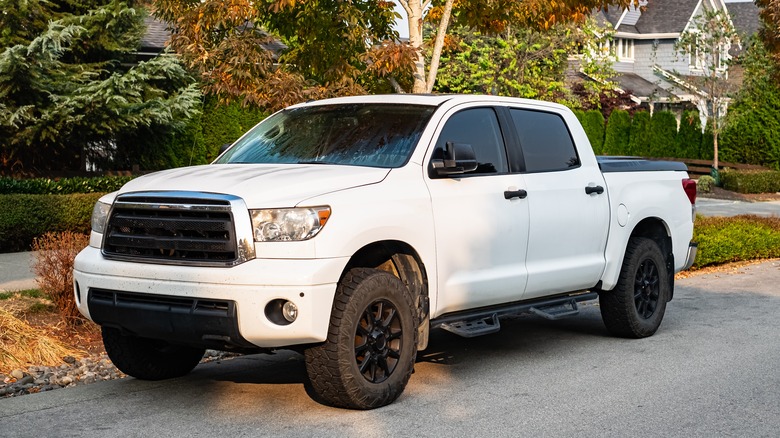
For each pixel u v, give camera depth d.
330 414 6.18
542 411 6.31
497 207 7.16
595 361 7.92
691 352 8.27
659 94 47.34
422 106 7.20
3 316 7.93
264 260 5.78
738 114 36.66
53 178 20.39
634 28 51.59
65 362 7.76
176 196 5.98
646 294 8.96
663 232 9.24
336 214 5.96
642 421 6.09
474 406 6.42
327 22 11.54
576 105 36.31
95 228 6.51
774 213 24.62
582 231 8.00
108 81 18.28
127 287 6.06
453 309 6.93
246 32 11.31
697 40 37.62
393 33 12.49
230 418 6.08
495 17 12.58
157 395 6.68
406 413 6.22
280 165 6.79
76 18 19.02
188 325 5.88
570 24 32.91
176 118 20.81
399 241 6.43
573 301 8.16
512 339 8.95
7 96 18.23
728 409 6.40
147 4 20.77
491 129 7.47
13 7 18.06
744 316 10.12
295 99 10.72
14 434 5.69
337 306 5.97
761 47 35.59
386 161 6.74
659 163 9.27
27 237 15.21
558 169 7.95
